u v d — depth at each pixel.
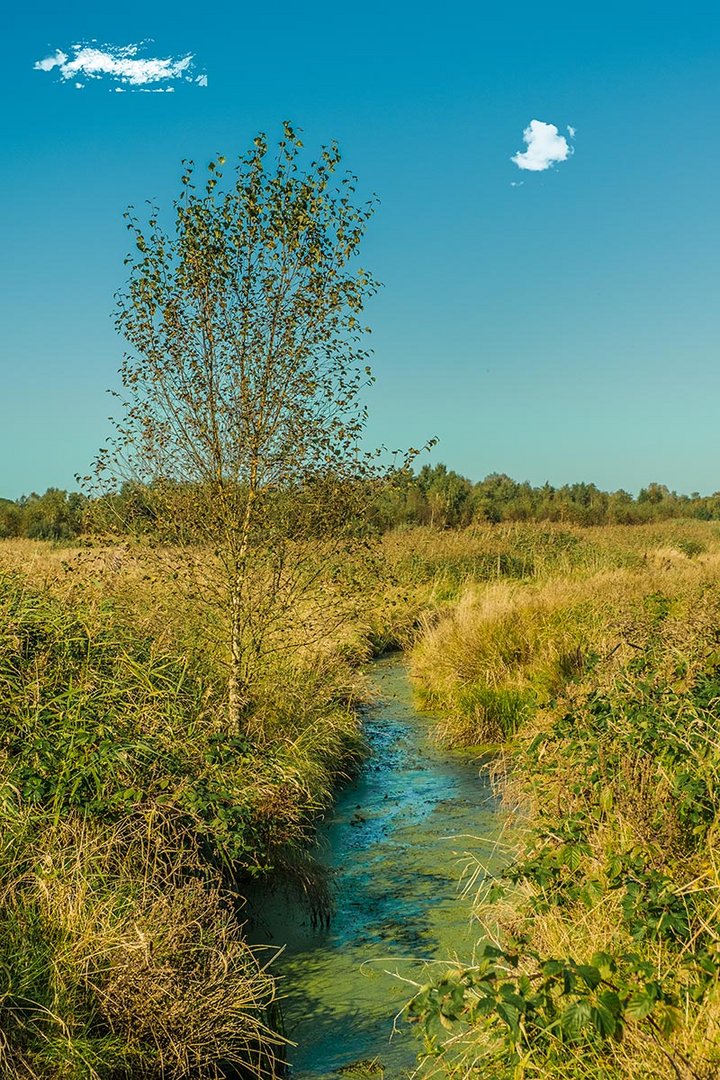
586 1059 3.24
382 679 13.40
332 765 8.59
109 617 7.58
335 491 7.67
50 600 7.63
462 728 9.98
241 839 5.28
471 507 38.50
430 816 7.60
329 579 7.91
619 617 9.89
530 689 10.05
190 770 5.82
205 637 8.18
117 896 4.27
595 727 6.00
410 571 20.61
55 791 4.97
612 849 4.64
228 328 7.53
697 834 4.36
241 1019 4.01
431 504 33.88
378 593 8.23
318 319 7.40
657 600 10.81
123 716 6.03
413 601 17.59
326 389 7.59
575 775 5.66
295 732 8.29
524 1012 3.12
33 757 5.30
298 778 7.36
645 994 3.00
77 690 5.99
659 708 5.61
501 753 9.26
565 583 15.14
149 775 5.50
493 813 7.58
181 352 7.54
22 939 3.77
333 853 6.84
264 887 5.77
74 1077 3.36
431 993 3.33
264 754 7.04
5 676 6.14
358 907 5.85
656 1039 2.97
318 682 9.59
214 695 7.61
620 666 7.42
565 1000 3.41
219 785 5.73
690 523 43.88
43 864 4.33
